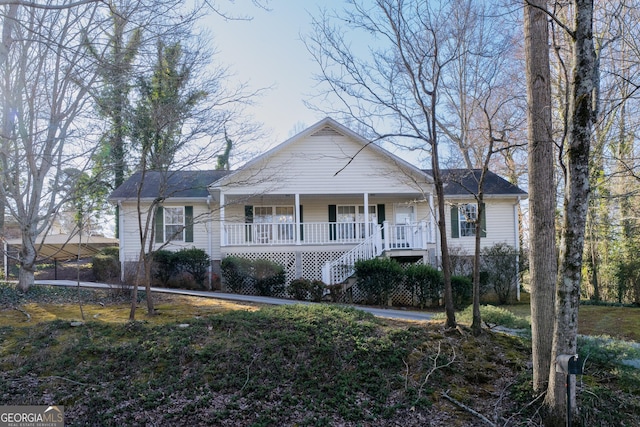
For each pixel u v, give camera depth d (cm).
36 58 998
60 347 632
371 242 1487
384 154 1513
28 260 1070
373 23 720
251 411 492
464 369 589
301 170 1562
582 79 425
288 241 1553
